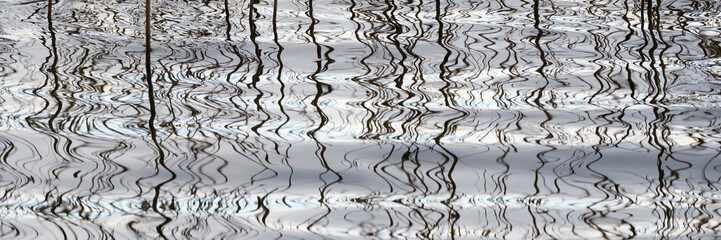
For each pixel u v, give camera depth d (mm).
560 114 5363
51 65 6008
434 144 4883
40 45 6418
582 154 4770
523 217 4031
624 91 5762
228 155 4668
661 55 6469
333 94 5656
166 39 6652
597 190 4340
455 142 4918
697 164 4641
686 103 5543
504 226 3938
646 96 5676
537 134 5047
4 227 3812
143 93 5551
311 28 7051
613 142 4934
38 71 5891
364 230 3867
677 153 4789
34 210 3980
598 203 4191
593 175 4512
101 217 3934
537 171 4555
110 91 5562
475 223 3959
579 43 6738
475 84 5871
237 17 7262
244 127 5062
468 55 6461
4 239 3709
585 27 7141
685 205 4172
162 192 4211
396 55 6449
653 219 4023
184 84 5742
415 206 4129
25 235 3748
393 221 3965
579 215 4059
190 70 6020
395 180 4418
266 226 3879
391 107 5441
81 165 4484
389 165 4605
